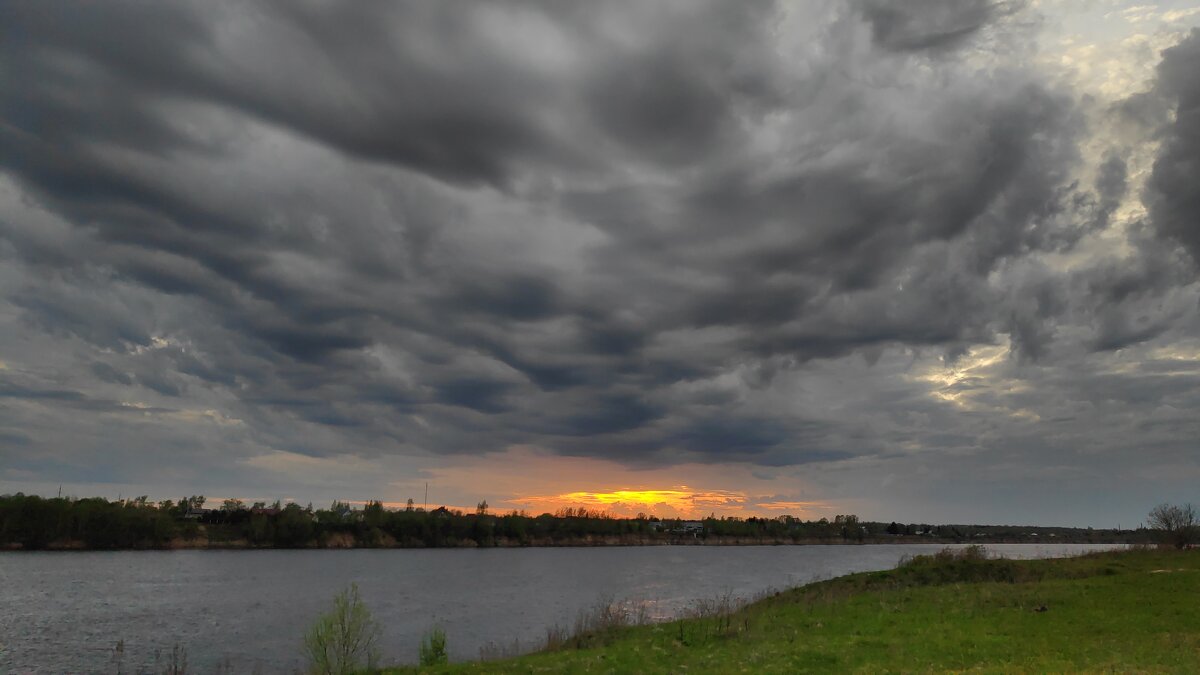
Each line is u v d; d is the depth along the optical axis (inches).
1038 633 1241.4
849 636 1300.4
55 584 3932.1
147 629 2511.1
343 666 1253.1
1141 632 1211.9
